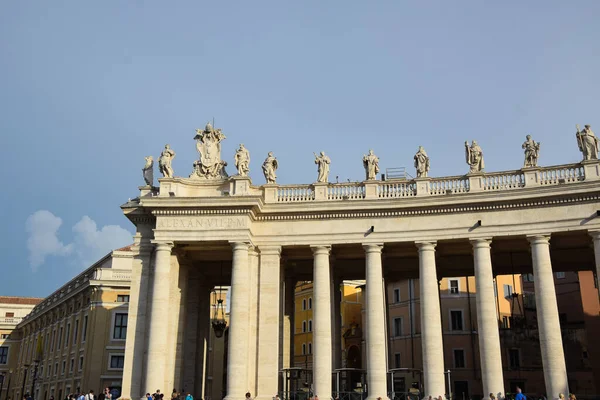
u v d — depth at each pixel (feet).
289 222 119.55
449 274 138.51
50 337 266.98
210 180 122.62
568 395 101.60
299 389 138.92
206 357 142.61
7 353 334.24
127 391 113.70
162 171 123.13
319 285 115.34
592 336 168.25
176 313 118.52
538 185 111.04
